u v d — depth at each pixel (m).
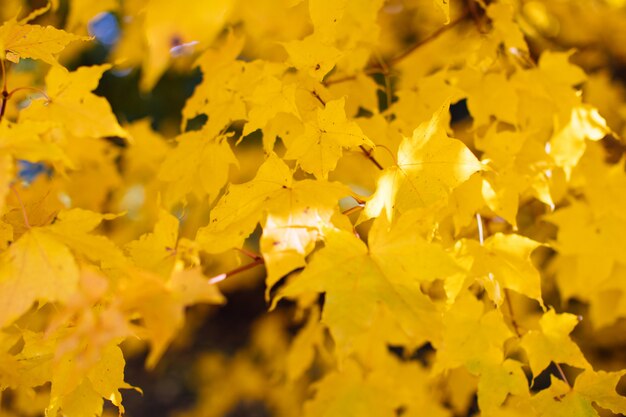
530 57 1.13
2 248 0.89
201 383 2.37
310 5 0.88
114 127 0.86
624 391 1.63
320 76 0.91
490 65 1.04
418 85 1.02
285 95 0.91
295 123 0.96
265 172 0.88
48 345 0.91
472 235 1.13
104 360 0.91
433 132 0.88
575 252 1.10
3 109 0.88
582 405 0.92
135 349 1.95
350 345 0.83
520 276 0.94
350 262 0.85
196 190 1.01
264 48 1.16
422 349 1.56
